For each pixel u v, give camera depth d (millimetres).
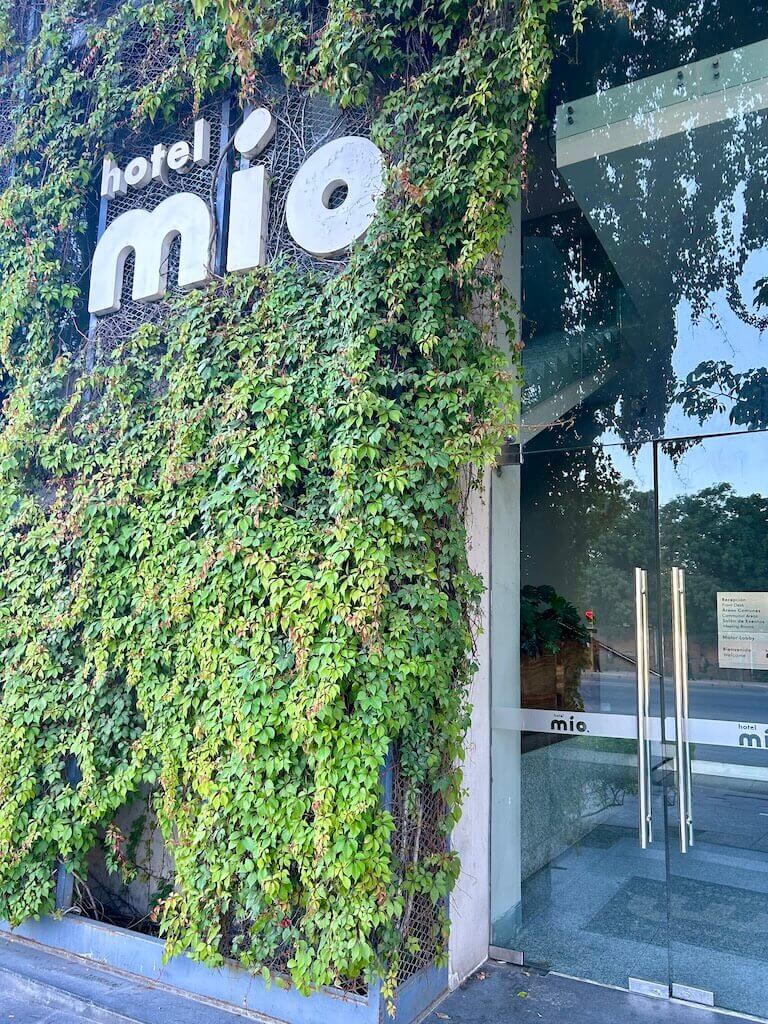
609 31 4238
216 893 3691
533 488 4402
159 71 5160
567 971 3961
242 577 3836
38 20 5801
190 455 4246
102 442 4695
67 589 4508
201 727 3834
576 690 4152
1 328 5258
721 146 4004
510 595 4371
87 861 4504
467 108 3877
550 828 4133
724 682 3754
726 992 3592
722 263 4008
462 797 3943
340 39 4172
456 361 3857
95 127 5344
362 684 3469
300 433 3943
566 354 4379
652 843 3857
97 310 5070
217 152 4895
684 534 3953
